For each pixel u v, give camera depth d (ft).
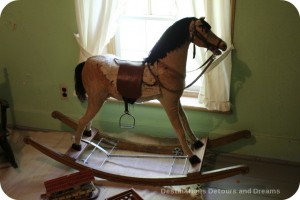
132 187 7.49
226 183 7.80
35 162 8.39
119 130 9.35
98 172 7.53
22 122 10.04
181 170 7.97
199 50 7.52
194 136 7.90
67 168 8.18
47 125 9.87
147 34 8.49
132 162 8.29
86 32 8.00
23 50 9.10
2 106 7.88
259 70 7.65
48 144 9.05
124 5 7.72
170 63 6.77
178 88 6.91
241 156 8.63
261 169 8.22
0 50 9.29
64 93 9.37
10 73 9.52
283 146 8.25
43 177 7.89
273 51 7.39
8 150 8.21
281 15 7.02
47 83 9.37
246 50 7.52
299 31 7.06
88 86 7.34
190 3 7.22
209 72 7.59
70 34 8.54
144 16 8.20
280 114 7.98
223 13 7.11
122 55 8.87
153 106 8.69
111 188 7.48
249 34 7.35
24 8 8.52
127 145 8.70
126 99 7.26
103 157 8.46
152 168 8.07
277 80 7.66
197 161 7.30
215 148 8.75
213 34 6.52
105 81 7.10
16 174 7.99
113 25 7.89
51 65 9.10
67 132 9.58
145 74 6.89
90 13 7.65
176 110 7.13
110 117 9.27
